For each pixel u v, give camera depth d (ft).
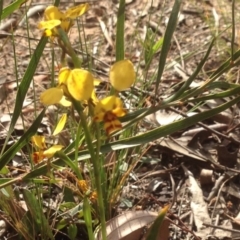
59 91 0.46
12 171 1.02
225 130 1.15
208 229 0.92
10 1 1.63
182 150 1.09
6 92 1.18
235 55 0.64
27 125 1.15
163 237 0.85
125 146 0.68
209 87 0.66
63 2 1.73
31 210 0.81
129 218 0.82
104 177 0.87
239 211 0.97
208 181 1.02
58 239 0.89
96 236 0.81
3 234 0.89
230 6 1.61
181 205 0.98
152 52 0.99
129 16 1.66
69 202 0.86
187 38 1.53
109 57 1.45
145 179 1.04
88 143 0.53
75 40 1.52
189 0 1.71
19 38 1.54
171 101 0.62
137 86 1.25
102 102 0.48
